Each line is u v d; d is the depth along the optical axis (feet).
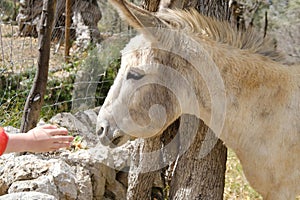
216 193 14.44
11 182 13.67
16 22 33.86
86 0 32.37
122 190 16.10
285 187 12.32
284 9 24.20
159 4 13.33
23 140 7.92
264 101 12.00
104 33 30.83
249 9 20.49
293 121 12.02
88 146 15.72
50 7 15.40
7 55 26.07
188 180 14.43
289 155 12.11
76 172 14.78
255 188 12.80
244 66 11.89
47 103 20.83
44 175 13.79
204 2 13.99
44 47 15.57
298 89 12.12
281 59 12.46
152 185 15.66
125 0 10.53
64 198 13.74
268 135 12.08
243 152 12.39
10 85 20.47
